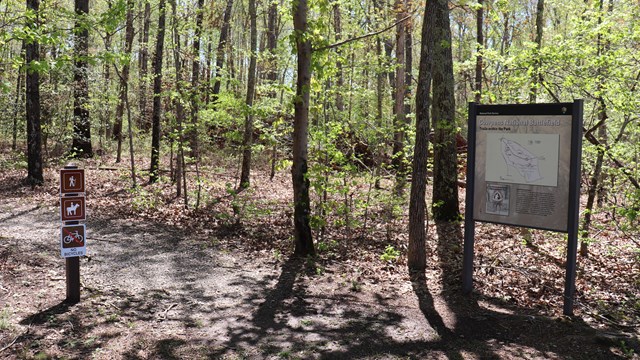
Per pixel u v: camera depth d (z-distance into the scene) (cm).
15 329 496
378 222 1153
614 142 794
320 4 865
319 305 632
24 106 1967
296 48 832
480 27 1267
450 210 1156
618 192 798
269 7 1883
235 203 1145
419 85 748
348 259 872
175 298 639
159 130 1633
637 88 785
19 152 1984
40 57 1494
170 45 1355
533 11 1933
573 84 827
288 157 1362
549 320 579
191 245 934
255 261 842
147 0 1373
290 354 482
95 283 674
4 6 1313
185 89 1315
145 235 997
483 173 652
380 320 582
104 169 1828
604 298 664
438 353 489
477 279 750
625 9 804
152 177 1611
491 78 1231
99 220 1116
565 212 589
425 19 729
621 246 877
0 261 728
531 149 611
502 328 559
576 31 812
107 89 1817
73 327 516
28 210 1183
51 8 1119
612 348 497
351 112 1255
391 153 1466
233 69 1995
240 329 545
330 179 970
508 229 1091
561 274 773
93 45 1595
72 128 1889
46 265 737
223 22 1627
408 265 805
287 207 1327
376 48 1534
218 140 1966
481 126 651
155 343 494
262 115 978
